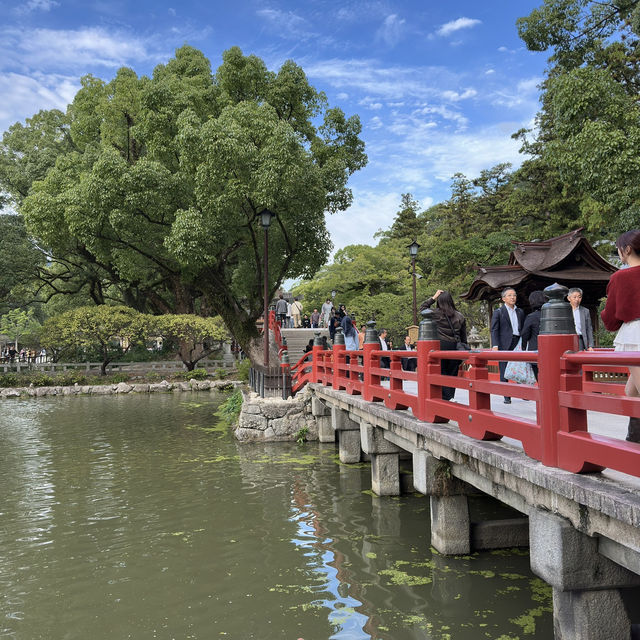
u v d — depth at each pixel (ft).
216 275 67.51
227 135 54.60
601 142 40.47
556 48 56.29
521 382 22.03
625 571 11.37
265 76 70.13
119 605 18.66
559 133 45.96
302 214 64.18
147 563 22.36
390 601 17.42
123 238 66.08
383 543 22.89
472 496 28.63
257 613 17.42
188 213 56.18
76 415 72.33
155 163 59.36
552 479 11.30
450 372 22.74
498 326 25.27
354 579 19.40
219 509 29.60
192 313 127.95
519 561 19.90
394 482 30.22
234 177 57.62
